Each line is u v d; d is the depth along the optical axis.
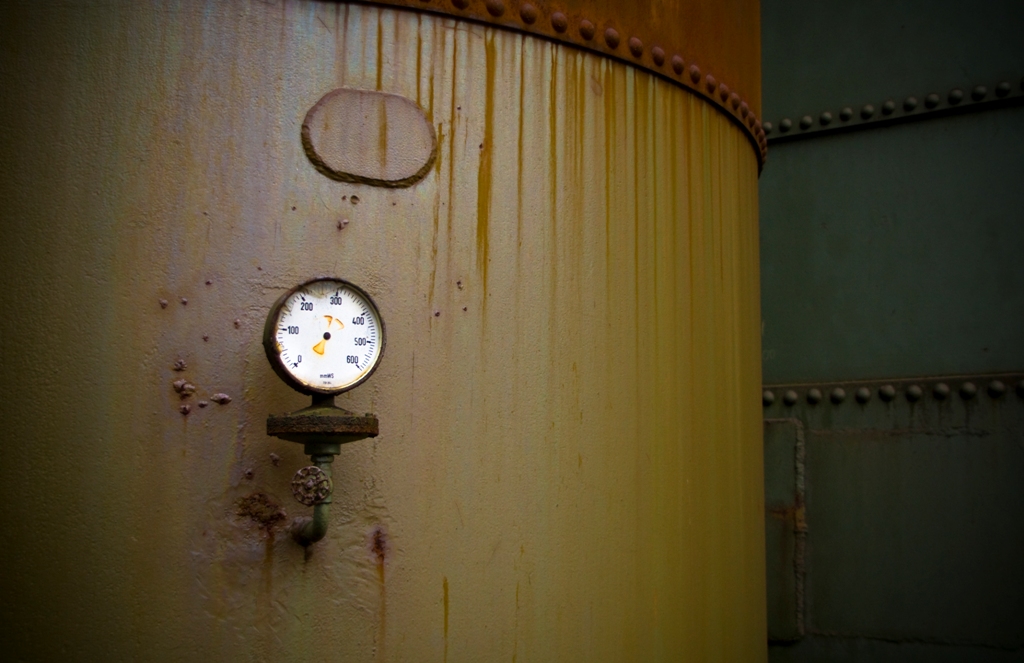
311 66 1.56
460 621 1.54
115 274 1.47
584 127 1.73
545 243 1.67
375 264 1.55
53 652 1.40
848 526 2.54
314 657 1.46
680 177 1.87
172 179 1.50
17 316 1.45
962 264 2.53
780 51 2.84
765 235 2.79
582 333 1.69
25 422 1.43
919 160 2.62
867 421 2.55
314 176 1.54
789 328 2.71
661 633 1.73
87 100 1.49
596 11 1.76
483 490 1.57
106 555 1.42
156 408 1.46
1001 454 2.40
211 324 1.48
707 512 1.85
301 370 1.43
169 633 1.42
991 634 2.36
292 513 1.48
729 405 1.95
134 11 1.52
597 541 1.66
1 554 1.41
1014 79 2.52
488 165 1.63
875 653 2.47
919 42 2.64
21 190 1.47
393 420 1.53
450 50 1.63
